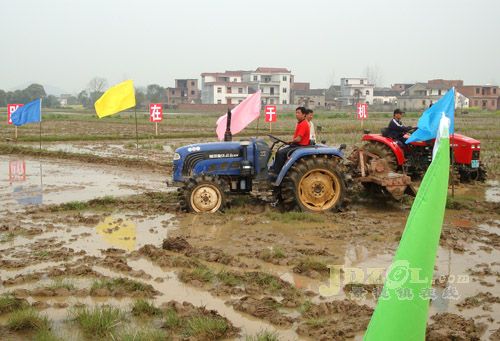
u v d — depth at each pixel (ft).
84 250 24.85
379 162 34.86
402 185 33.53
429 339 15.39
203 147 32.91
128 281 20.01
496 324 16.67
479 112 227.20
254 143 33.06
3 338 15.75
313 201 32.24
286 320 16.84
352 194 36.81
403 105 300.61
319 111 255.91
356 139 80.43
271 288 19.60
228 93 303.07
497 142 77.66
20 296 19.06
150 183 45.39
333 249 24.98
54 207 33.83
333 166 31.89
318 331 15.96
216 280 20.74
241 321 17.03
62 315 17.47
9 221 30.63
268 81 311.47
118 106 55.11
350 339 15.56
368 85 336.08
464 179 43.98
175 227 29.27
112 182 45.88
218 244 25.93
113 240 26.78
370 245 25.62
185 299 18.94
